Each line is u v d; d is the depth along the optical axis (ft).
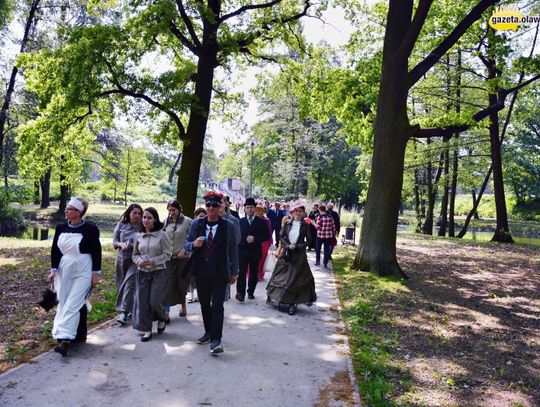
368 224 41.65
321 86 62.34
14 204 141.69
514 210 194.59
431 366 18.31
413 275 41.73
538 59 56.70
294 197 127.03
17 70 79.92
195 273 19.03
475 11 39.45
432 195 109.91
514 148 113.19
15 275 33.19
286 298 25.67
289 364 17.49
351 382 15.94
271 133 130.62
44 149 56.18
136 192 204.85
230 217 28.09
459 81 83.97
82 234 18.19
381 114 41.24
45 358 17.07
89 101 46.78
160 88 48.73
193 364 17.04
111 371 16.06
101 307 24.73
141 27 46.39
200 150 54.19
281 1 61.26
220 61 57.88
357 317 24.85
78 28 47.50
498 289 36.63
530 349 21.36
